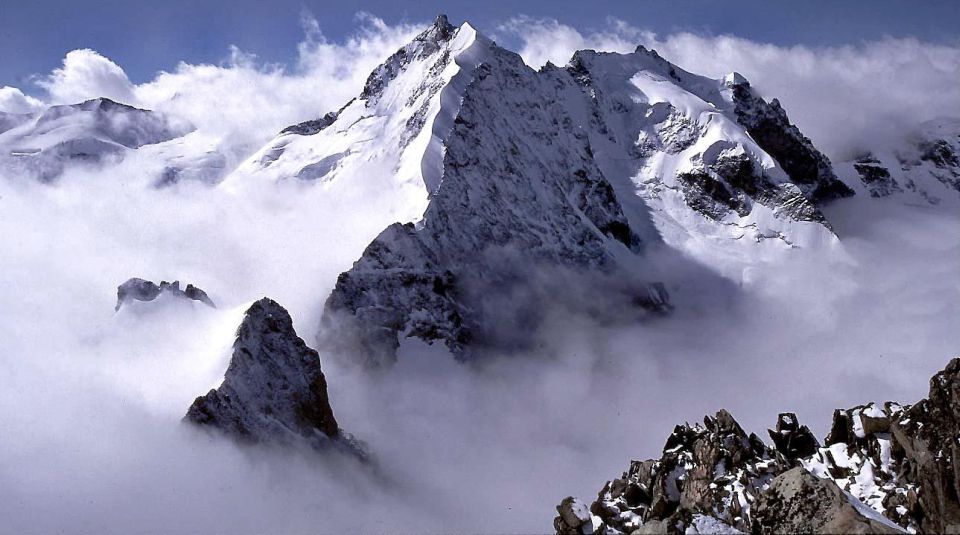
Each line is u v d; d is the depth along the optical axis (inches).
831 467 1909.4
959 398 1776.6
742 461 1836.9
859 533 1445.6
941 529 1605.6
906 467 1802.4
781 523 1558.8
